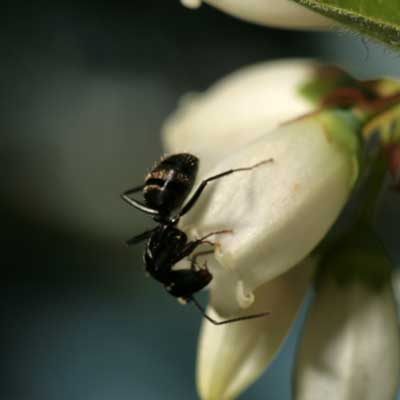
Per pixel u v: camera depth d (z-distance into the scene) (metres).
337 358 0.11
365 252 0.11
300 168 0.11
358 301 0.11
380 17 0.10
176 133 0.12
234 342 0.11
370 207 0.11
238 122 0.12
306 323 0.11
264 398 0.16
